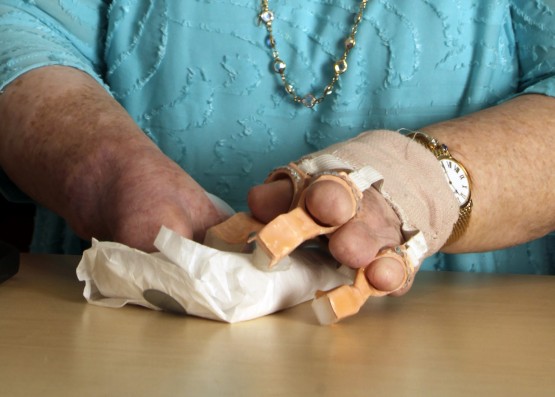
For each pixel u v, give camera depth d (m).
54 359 0.60
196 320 0.67
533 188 0.80
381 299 0.74
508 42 0.92
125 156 0.75
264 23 0.90
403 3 0.89
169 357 0.60
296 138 0.92
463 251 0.80
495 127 0.81
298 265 0.70
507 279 0.82
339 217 0.66
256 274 0.67
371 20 0.89
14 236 1.56
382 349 0.63
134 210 0.71
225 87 0.92
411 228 0.70
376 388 0.58
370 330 0.67
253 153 0.93
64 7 0.93
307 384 0.58
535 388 0.58
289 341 0.64
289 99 0.92
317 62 0.90
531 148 0.80
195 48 0.91
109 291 0.69
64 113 0.81
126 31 0.92
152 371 0.59
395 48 0.89
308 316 0.69
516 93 0.92
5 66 0.86
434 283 0.80
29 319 0.66
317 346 0.63
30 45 0.88
